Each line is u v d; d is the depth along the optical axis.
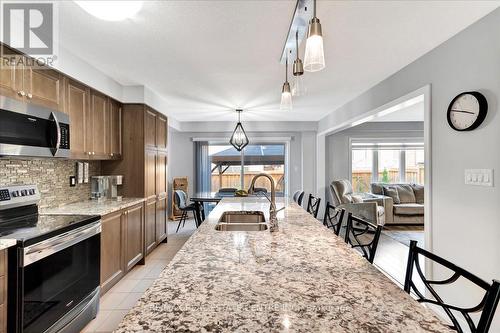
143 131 3.76
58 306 1.97
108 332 2.23
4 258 1.64
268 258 1.31
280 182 7.48
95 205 3.04
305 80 3.52
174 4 1.85
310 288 0.99
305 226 2.05
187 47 2.53
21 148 1.99
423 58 2.70
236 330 0.73
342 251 1.43
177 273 1.13
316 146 6.89
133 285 3.09
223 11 1.94
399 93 3.13
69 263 2.09
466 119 2.15
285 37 2.33
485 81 2.02
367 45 2.50
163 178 4.59
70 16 1.99
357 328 0.74
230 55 2.71
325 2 1.82
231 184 7.48
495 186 1.95
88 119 2.98
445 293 2.40
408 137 7.01
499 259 1.93
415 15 2.00
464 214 2.21
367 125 6.96
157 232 4.29
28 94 2.14
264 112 5.60
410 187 6.82
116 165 3.77
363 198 6.39
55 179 2.90
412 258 1.20
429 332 0.73
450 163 2.35
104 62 2.88
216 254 1.38
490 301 0.81
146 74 3.26
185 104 4.85
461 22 2.11
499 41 1.92
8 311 1.66
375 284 1.02
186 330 0.73
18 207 2.29
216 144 7.47
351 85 3.74
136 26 2.14
